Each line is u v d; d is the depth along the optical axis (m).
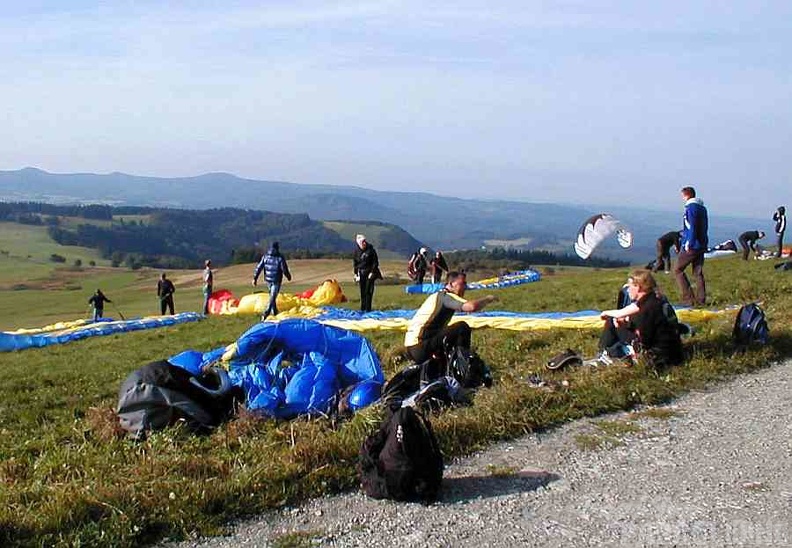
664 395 9.88
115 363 18.02
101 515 6.27
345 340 10.48
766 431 8.50
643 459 7.73
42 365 19.16
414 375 9.85
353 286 56.59
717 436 8.38
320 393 9.41
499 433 8.37
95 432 9.24
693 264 17.11
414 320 10.30
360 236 23.06
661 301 10.95
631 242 17.89
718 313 15.24
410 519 6.43
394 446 6.71
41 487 6.95
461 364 9.92
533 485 7.11
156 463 7.34
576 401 9.27
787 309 15.37
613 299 20.56
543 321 15.43
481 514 6.50
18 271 130.00
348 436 7.77
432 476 6.73
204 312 33.94
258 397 9.20
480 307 10.17
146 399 8.75
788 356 12.04
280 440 8.27
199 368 10.19
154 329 27.30
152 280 111.50
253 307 29.64
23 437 9.92
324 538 6.10
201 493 6.55
